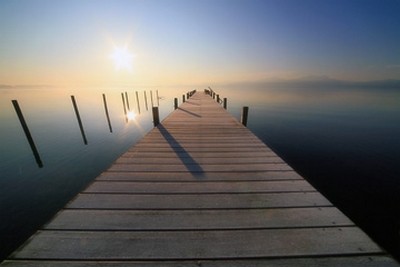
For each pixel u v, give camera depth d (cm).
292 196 236
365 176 798
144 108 3444
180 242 163
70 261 144
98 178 281
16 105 784
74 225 182
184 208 211
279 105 3706
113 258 147
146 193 241
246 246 159
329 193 671
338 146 1197
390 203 613
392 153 1067
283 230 178
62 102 4584
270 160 352
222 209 209
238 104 3869
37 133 1448
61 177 776
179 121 704
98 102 4716
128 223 186
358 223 525
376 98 5762
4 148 1101
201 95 2153
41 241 162
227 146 430
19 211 571
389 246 449
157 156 370
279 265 142
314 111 2862
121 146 1155
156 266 141
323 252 153
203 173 299
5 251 434
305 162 944
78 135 1398
